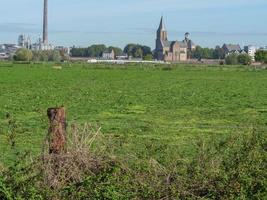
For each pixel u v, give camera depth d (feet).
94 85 209.26
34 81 233.76
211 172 28.76
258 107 119.14
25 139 58.29
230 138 31.42
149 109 111.55
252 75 369.09
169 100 136.36
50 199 26.96
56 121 29.25
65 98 137.18
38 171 28.02
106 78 276.82
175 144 58.44
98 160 28.71
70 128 30.37
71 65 524.93
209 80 276.62
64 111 29.68
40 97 139.23
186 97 148.66
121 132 71.41
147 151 30.73
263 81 275.18
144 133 72.59
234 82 258.57
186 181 28.58
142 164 28.78
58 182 27.66
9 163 35.06
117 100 134.51
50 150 28.81
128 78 281.95
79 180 27.96
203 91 181.37
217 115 100.73
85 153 28.73
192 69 480.23
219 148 30.50
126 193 27.48
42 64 538.88
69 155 28.48
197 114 102.53
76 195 27.07
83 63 620.90
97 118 92.48
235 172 28.55
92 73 343.67
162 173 28.86
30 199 26.61
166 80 267.39
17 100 127.44
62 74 318.04
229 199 27.91
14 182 27.30
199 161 29.53
